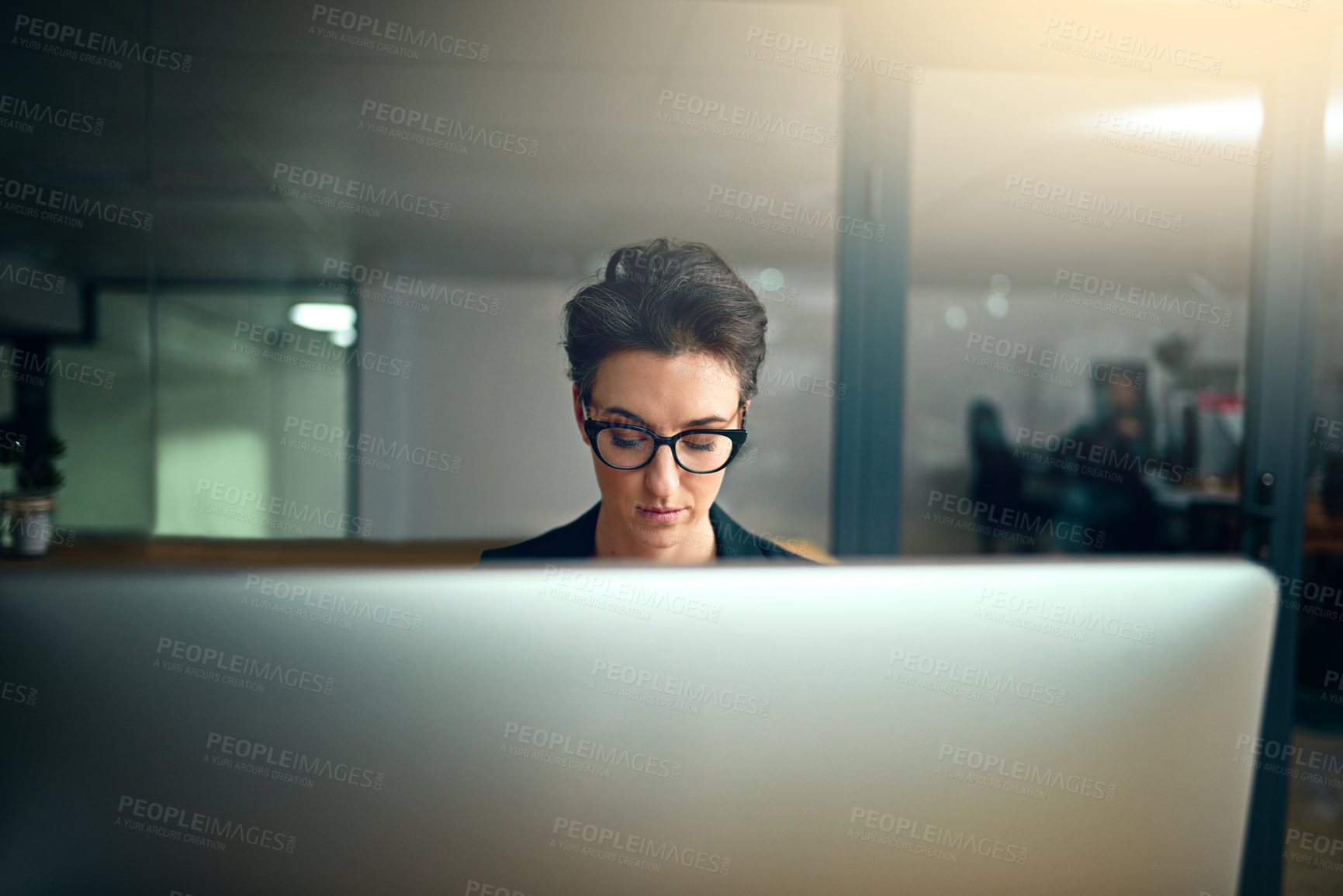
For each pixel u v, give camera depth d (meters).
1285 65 1.84
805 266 5.29
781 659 0.43
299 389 5.26
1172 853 0.46
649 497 0.81
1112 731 0.45
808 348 5.48
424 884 0.42
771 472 5.49
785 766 0.43
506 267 5.35
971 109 3.38
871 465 1.86
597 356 0.79
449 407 5.53
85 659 0.41
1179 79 1.85
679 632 0.43
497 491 5.58
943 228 5.18
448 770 0.42
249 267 5.04
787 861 0.44
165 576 0.42
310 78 3.06
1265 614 0.46
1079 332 6.84
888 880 0.44
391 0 2.59
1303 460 1.92
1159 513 3.93
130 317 4.46
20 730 0.41
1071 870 0.45
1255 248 1.92
